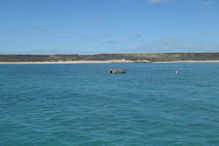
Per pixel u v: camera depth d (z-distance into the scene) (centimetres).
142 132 1694
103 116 2158
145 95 3500
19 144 1484
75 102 2930
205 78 6788
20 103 2870
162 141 1520
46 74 9594
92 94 3675
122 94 3641
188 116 2142
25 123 1931
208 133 1666
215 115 2175
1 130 1745
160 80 6288
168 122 1944
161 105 2681
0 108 2555
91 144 1477
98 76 8281
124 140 1539
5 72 11194
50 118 2095
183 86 4700
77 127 1816
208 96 3328
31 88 4616
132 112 2320
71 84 5406
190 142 1501
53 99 3188
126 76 8144
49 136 1617
